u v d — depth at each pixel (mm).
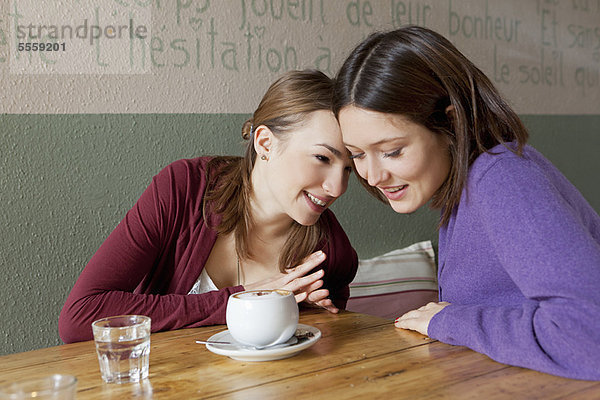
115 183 1806
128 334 856
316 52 2111
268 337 942
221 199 1396
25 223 1698
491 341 907
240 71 1973
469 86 1039
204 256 1388
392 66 1000
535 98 2736
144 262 1324
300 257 1467
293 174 1265
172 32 1855
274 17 2023
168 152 1874
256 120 1354
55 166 1727
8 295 1689
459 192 1044
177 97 1876
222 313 1214
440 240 1219
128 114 1811
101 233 1798
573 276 834
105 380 859
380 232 2312
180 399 780
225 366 917
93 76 1761
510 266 907
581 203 1049
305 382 832
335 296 1593
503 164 975
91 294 1215
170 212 1362
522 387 790
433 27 2391
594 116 2990
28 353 1033
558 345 826
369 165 1056
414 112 994
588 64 2953
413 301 2156
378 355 948
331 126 1221
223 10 1933
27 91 1685
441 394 771
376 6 2238
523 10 2670
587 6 2930
